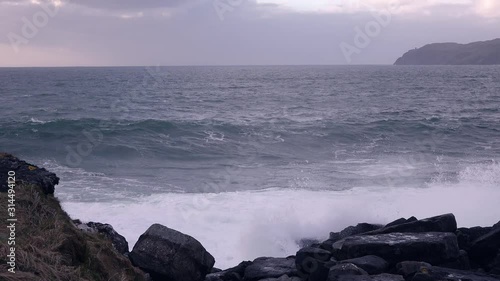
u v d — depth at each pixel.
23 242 6.41
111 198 17.06
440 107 48.34
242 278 9.77
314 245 12.05
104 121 34.56
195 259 9.41
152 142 28.70
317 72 159.88
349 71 171.00
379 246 9.91
